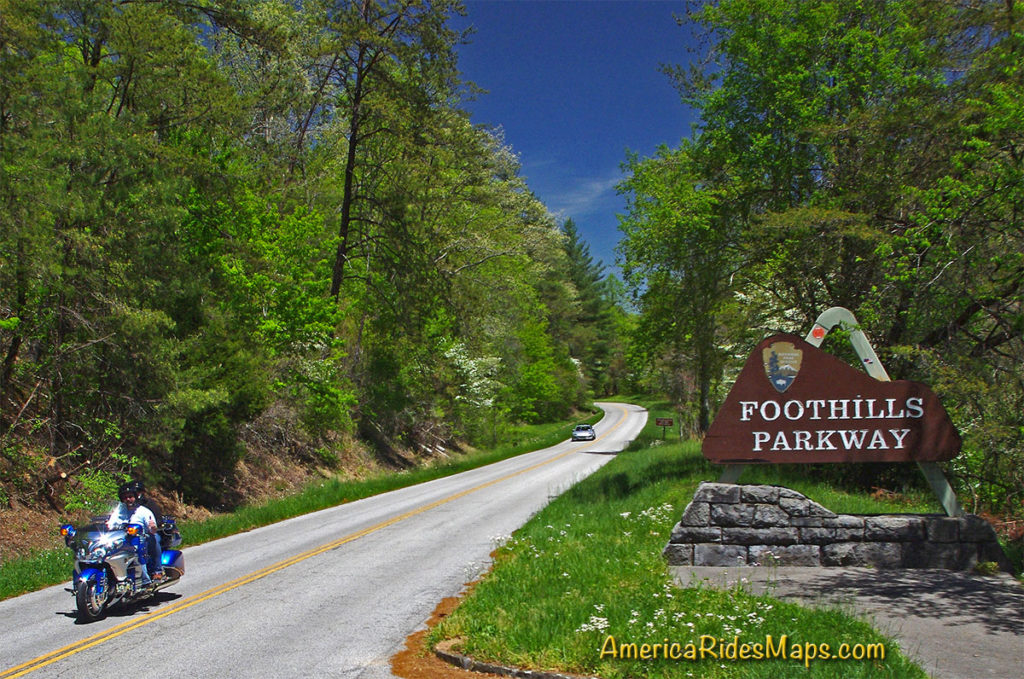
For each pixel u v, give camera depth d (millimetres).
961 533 10711
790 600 8773
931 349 14672
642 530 13734
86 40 19375
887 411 11289
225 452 23562
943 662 6562
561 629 7629
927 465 11164
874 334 16969
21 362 17531
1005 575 10211
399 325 35188
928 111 13336
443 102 36344
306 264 27344
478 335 47906
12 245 15211
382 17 31062
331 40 30641
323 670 7188
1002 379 13336
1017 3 11500
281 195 28953
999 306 13461
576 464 39031
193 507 21875
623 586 9312
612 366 115375
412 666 7281
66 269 16266
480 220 44844
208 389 20812
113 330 17438
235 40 31922
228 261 23906
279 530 18297
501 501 22797
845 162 18172
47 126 16625
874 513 13102
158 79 20328
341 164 36656
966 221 12078
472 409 50750
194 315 21047
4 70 15078
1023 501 13969
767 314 21281
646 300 25375
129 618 9375
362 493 26828
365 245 35594
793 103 19125
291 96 31656
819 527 10992
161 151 18875
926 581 9852
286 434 30750
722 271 21719
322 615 9430
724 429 11539
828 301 19422
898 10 15375
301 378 27469
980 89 12352
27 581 12156
